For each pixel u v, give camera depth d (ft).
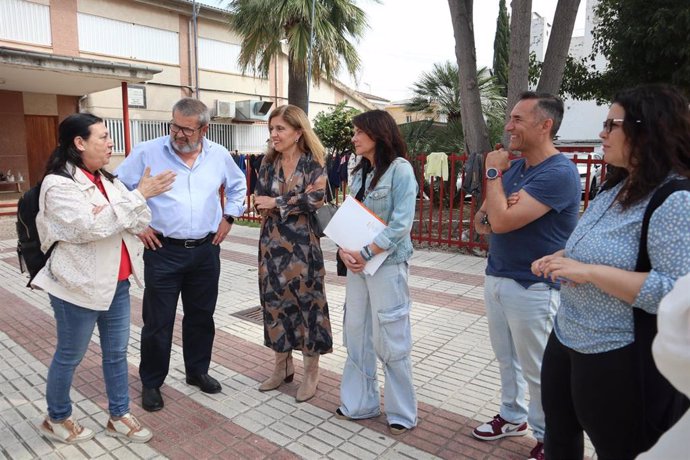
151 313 10.34
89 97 52.90
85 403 10.74
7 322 15.80
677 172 4.94
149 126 59.16
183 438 9.45
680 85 35.01
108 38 54.65
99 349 13.56
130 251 9.00
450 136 38.99
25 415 10.23
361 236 8.97
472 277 21.22
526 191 7.53
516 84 24.57
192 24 62.13
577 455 6.27
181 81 61.77
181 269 10.36
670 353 3.71
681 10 32.55
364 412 9.97
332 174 34.35
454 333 14.82
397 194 8.92
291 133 10.16
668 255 4.71
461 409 10.46
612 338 5.21
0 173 46.14
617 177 5.74
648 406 5.11
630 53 37.32
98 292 8.39
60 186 7.91
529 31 24.17
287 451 9.01
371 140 9.05
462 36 25.93
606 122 5.38
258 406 10.62
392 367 9.37
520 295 8.00
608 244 5.23
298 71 43.34
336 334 14.88
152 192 8.65
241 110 66.90
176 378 11.95
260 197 10.35
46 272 8.29
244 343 14.15
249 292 19.34
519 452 8.91
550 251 7.74
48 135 50.16
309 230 10.41
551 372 6.15
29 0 48.49
